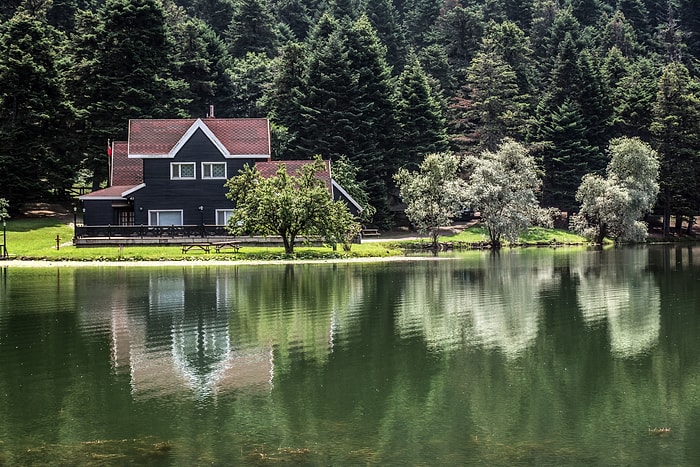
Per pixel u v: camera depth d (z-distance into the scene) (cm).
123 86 7919
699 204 9606
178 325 2548
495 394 1756
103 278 3975
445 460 1360
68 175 7406
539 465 1341
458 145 10156
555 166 9619
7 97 7106
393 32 13888
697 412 1633
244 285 3659
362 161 8525
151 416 1587
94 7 12650
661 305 3056
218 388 1791
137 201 6197
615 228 7888
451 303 3084
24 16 7425
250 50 12975
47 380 1856
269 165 6575
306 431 1503
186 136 6194
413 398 1716
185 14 13400
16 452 1391
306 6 16262
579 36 12962
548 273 4391
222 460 1354
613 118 10138
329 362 2038
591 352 2177
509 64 11356
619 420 1580
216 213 6262
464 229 8519
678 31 14712
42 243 5772
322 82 8694
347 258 5419
